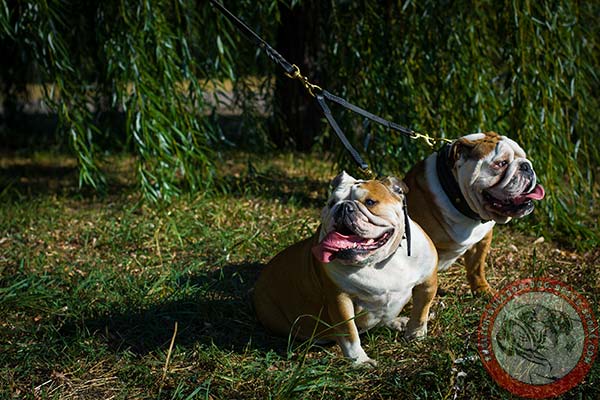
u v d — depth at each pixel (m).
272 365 2.88
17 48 4.98
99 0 4.10
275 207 4.27
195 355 2.94
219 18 4.11
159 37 4.00
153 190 4.09
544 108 3.96
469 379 2.70
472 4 4.10
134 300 3.27
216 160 5.15
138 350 3.01
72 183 4.95
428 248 2.82
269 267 3.06
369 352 2.90
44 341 3.04
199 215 4.10
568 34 4.01
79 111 4.18
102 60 4.32
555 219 3.90
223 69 4.18
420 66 4.14
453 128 4.14
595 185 4.49
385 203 2.69
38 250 3.82
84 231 4.02
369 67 4.12
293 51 5.23
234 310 3.20
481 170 2.93
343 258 2.63
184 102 4.20
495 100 4.16
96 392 2.81
